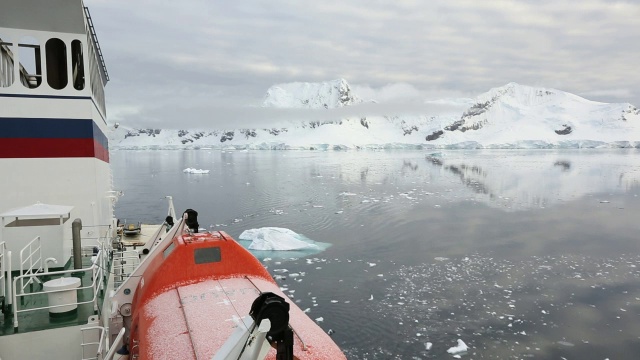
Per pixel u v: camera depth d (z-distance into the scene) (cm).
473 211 4309
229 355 240
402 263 2458
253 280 482
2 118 735
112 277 695
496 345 1441
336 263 2469
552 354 1381
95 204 803
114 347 393
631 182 6869
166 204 4791
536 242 2970
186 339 361
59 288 535
